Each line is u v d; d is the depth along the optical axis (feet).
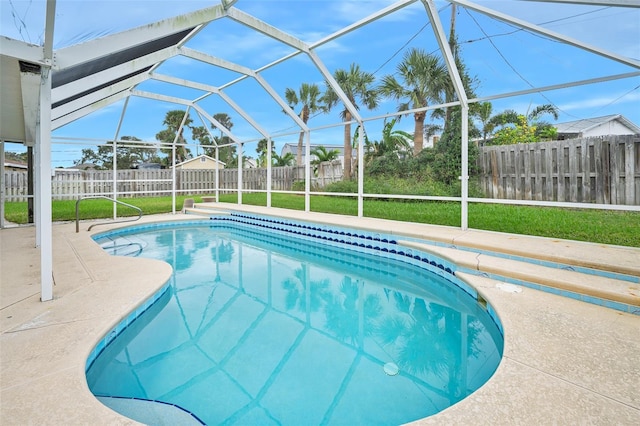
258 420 6.55
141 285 11.68
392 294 14.28
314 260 20.13
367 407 6.92
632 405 5.39
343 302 13.32
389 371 8.36
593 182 18.99
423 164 29.94
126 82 23.00
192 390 7.50
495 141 27.04
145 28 11.51
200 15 13.70
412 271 17.44
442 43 16.48
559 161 20.39
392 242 19.24
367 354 9.23
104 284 11.79
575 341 7.54
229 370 8.36
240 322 11.34
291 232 26.66
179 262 19.65
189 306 12.75
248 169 46.03
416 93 32.81
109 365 8.41
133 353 9.14
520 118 28.58
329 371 8.32
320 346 9.68
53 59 9.22
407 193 30.76
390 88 33.83
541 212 20.68
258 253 22.03
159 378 7.98
